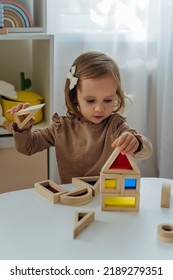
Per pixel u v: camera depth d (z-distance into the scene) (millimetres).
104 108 1100
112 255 774
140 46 1795
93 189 996
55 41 1706
